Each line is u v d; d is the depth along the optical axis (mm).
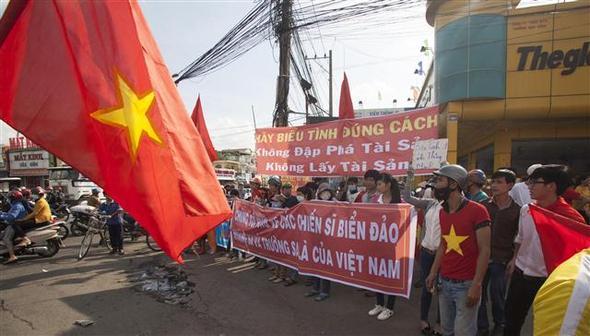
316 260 5488
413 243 4531
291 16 9820
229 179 30859
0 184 22688
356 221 5020
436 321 4473
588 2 12234
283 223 6109
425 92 21875
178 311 4977
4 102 1826
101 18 1957
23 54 1848
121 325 4555
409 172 4758
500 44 12859
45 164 32281
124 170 1979
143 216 2010
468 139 18891
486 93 12812
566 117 12977
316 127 7266
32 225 8336
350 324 4516
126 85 1992
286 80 11148
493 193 4078
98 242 10336
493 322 4512
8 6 1805
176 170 2109
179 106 2223
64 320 4738
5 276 6852
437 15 13867
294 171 7562
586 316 1224
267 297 5508
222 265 7418
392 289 4629
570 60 12453
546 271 3062
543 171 3094
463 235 3070
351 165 6742
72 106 1900
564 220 2893
